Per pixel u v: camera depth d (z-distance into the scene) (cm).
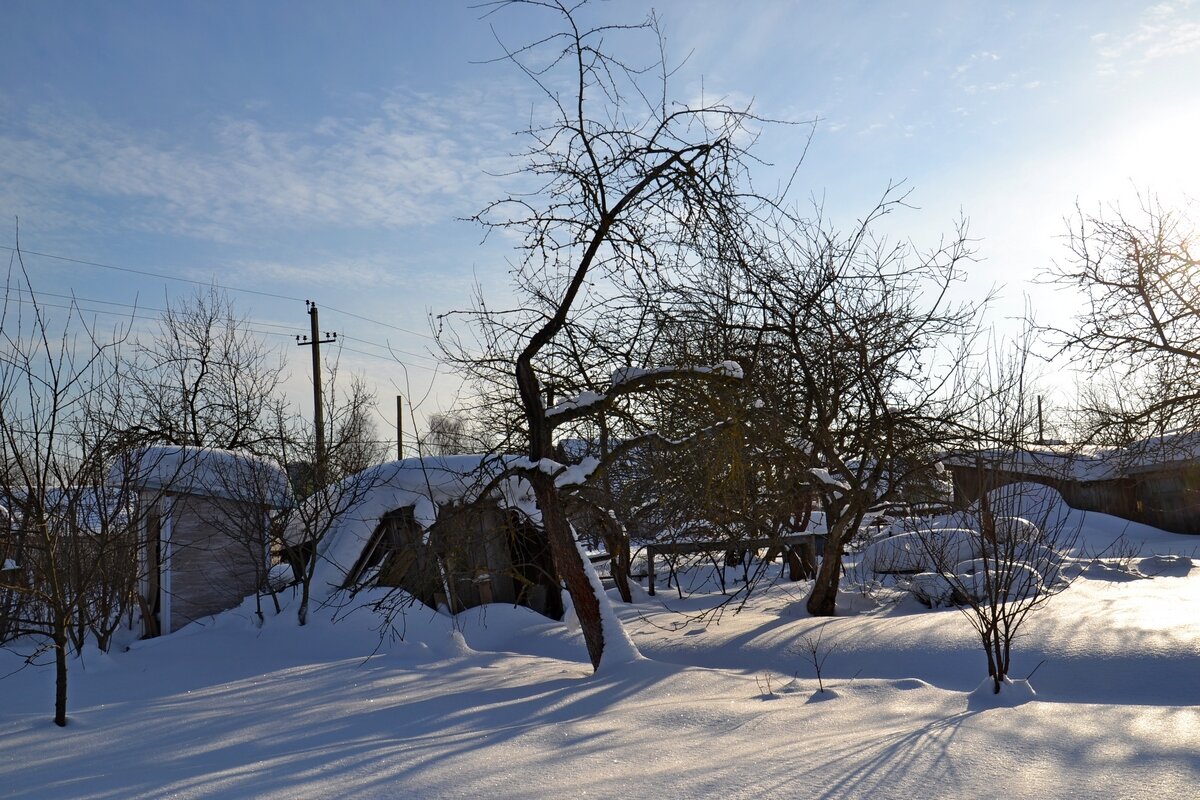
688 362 1128
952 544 1512
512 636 1443
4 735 804
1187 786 521
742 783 550
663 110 1040
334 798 540
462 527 1319
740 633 1277
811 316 1273
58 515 979
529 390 1116
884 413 1322
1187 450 1852
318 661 1220
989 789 530
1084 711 726
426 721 796
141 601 1386
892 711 766
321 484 1504
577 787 548
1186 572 1755
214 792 564
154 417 1802
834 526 1405
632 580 1969
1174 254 1692
